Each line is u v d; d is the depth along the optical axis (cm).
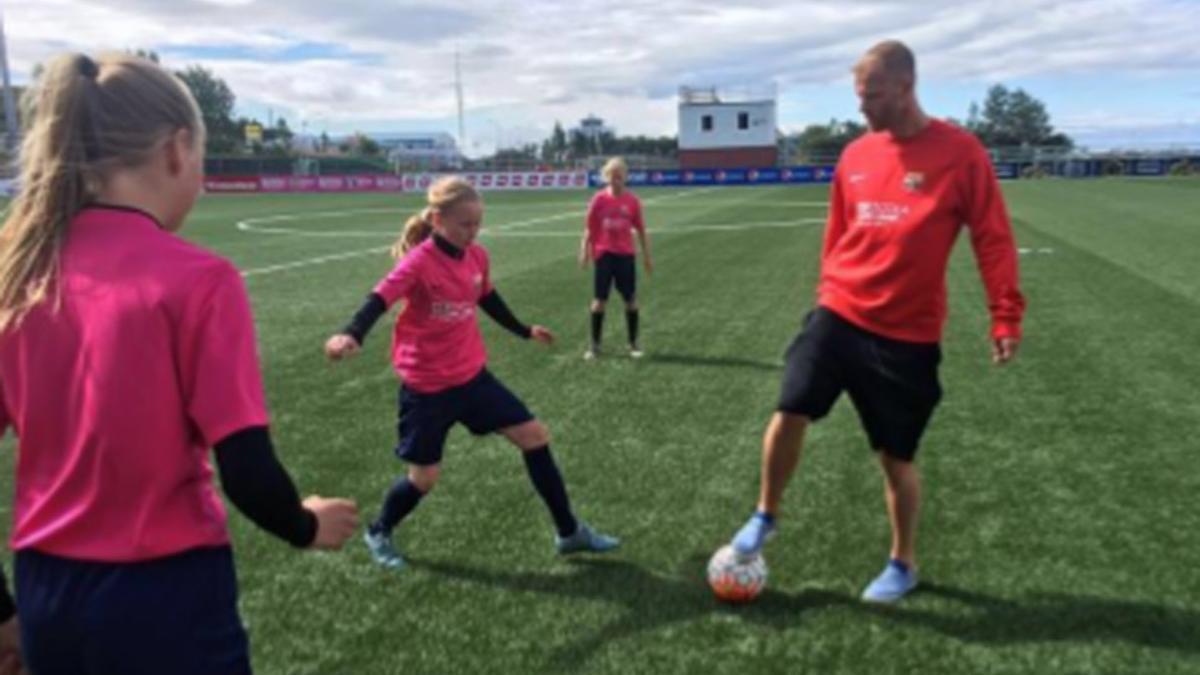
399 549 409
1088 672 300
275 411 631
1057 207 2356
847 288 336
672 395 658
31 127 159
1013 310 324
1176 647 314
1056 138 6662
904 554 352
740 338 852
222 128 7906
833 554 391
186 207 169
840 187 348
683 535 418
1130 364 707
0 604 171
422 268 362
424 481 387
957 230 328
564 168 6047
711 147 6206
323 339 876
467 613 350
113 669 156
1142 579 363
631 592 364
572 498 465
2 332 155
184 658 158
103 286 151
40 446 157
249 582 379
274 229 2261
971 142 321
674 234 1911
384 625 342
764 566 352
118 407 150
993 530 412
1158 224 1847
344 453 544
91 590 154
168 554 157
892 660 309
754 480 485
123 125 156
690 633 330
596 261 775
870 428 341
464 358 379
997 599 349
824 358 338
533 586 371
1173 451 512
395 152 7112
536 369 744
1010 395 631
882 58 314
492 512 451
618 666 310
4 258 155
